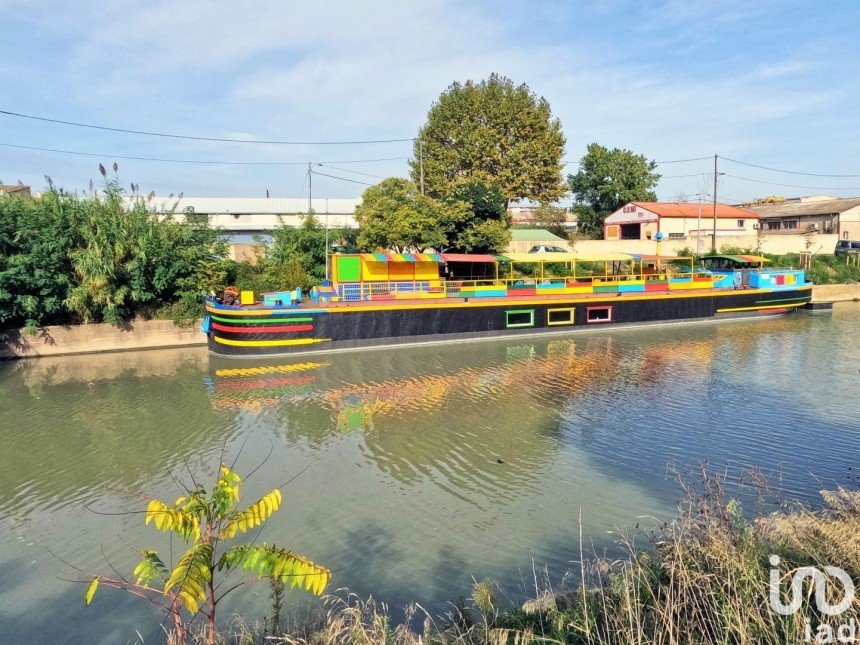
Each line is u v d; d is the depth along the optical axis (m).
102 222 27.97
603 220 61.72
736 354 26.44
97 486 13.41
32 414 18.50
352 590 9.23
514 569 9.70
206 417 18.02
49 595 9.46
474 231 38.28
